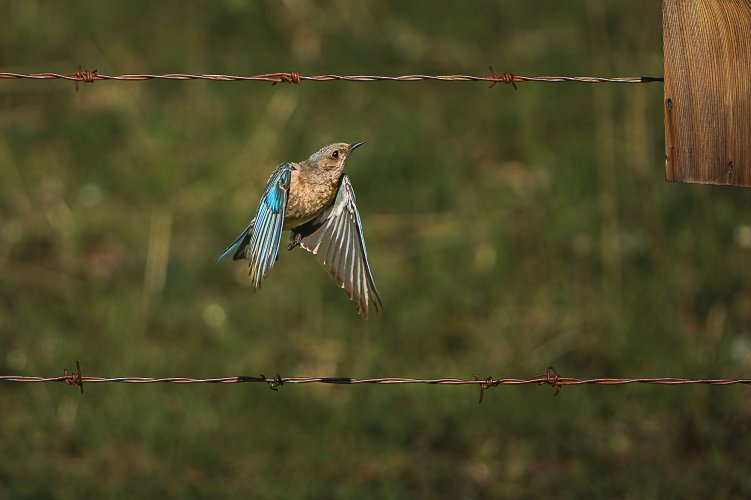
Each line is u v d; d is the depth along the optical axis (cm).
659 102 1652
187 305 1485
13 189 1689
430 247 1562
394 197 1666
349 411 1298
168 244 1566
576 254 1511
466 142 1769
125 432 1273
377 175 1691
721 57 784
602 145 1638
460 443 1273
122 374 1351
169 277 1522
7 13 1998
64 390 1336
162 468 1230
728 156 791
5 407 1320
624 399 1306
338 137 1764
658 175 1589
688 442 1253
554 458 1250
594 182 1611
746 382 888
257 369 1364
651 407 1297
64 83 1889
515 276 1505
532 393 1323
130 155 1753
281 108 1802
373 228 1617
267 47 1942
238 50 1941
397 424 1279
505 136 1781
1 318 1459
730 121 787
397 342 1412
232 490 1194
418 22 1986
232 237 1603
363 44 1927
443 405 1303
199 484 1205
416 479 1216
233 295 1513
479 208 1633
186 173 1709
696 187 1565
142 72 1902
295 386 1331
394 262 1553
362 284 828
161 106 1844
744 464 1200
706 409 1270
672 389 1291
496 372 1350
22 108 1858
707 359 1319
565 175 1633
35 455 1251
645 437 1260
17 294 1505
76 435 1273
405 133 1767
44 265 1572
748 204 1570
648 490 1170
